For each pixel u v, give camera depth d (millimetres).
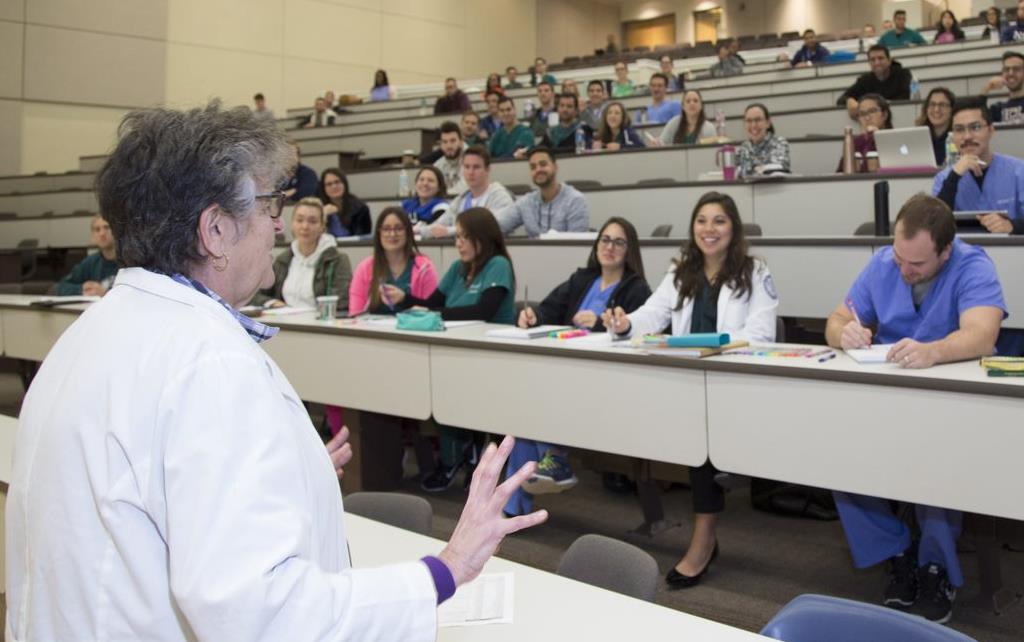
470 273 3453
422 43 13594
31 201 7980
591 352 2266
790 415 1959
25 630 763
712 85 8500
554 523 2895
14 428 2053
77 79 10305
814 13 14891
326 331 2918
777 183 4207
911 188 3879
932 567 2127
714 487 2354
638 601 1140
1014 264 3012
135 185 796
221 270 837
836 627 1063
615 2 16688
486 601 1147
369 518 1627
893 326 2383
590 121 6949
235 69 11570
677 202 4586
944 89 4344
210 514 667
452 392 2588
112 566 710
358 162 7465
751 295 2580
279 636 657
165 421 704
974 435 1729
